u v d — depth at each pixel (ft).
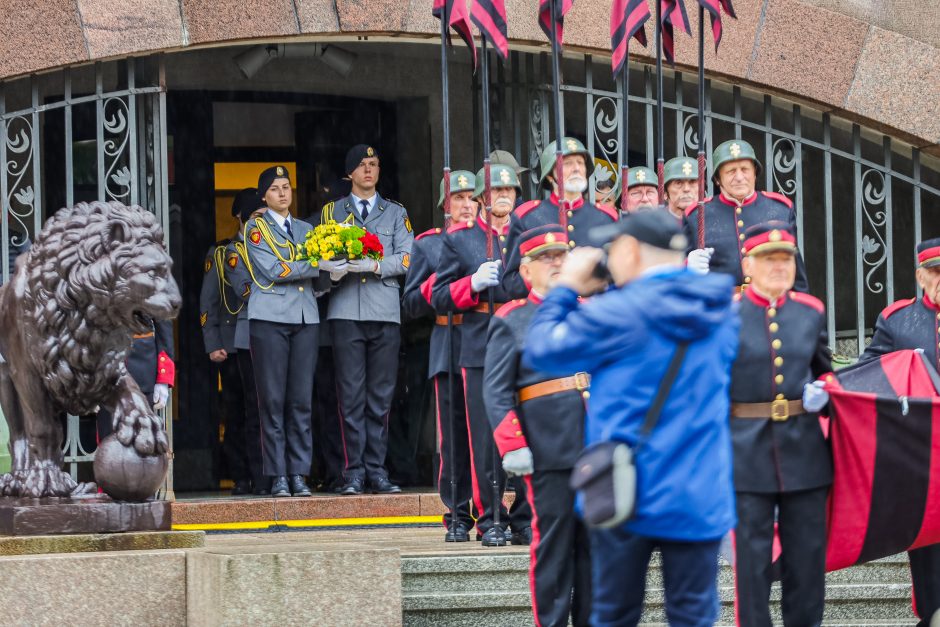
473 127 49.29
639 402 22.47
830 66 49.01
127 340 31.63
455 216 38.34
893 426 29.37
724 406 23.12
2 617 28.94
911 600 34.37
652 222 23.03
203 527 44.47
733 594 33.55
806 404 28.94
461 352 36.40
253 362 47.42
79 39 44.47
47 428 32.09
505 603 32.50
